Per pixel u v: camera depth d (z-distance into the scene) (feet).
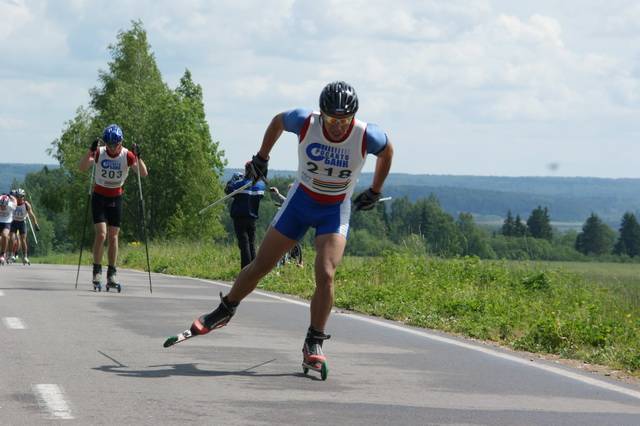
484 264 68.08
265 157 28.68
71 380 25.84
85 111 310.04
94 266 53.67
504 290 57.36
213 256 89.10
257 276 29.07
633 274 65.98
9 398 23.31
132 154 52.95
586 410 25.04
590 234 436.35
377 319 45.55
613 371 33.76
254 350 32.55
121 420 21.45
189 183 302.04
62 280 61.82
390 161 28.40
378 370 29.73
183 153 302.45
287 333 37.55
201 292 56.34
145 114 304.09
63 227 640.17
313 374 28.35
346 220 28.76
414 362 31.76
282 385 26.37
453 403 25.02
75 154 300.81
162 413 22.33
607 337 39.14
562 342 38.60
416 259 70.13
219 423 21.54
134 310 43.73
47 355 29.71
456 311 46.91
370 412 23.36
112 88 313.32
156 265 88.28
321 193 28.22
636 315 48.47
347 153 27.58
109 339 33.73
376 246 75.82
